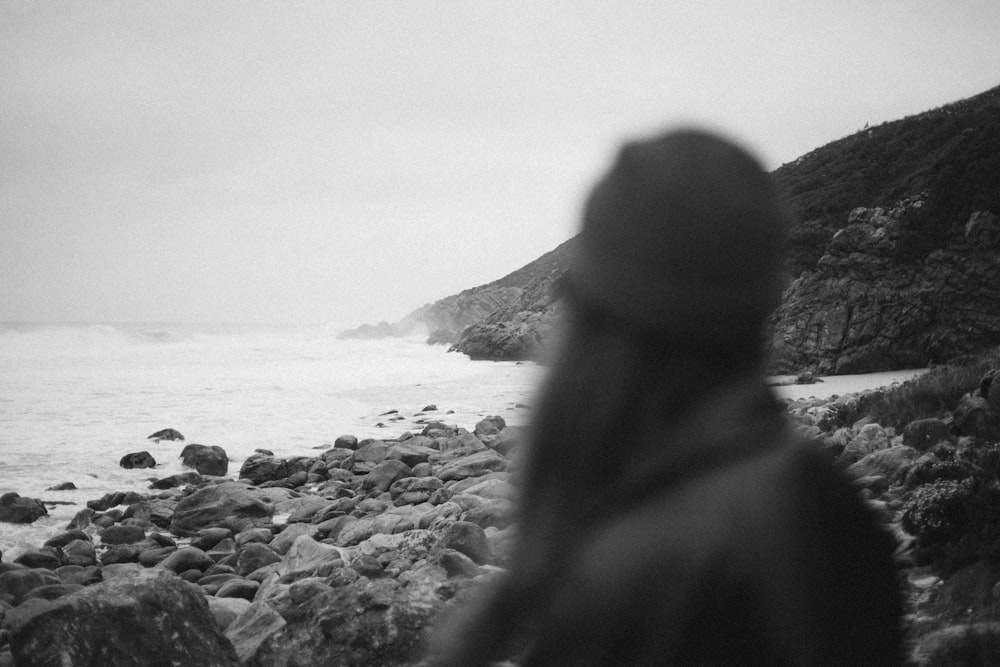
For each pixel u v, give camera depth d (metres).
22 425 27.30
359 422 29.41
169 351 81.50
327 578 7.56
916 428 10.12
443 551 6.50
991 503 5.70
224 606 7.50
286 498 16.92
